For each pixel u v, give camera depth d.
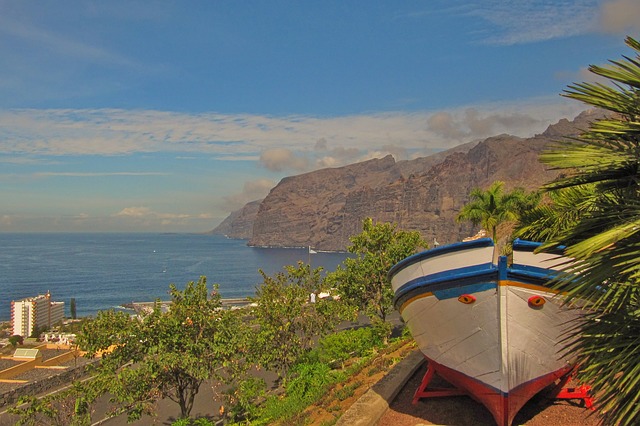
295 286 32.34
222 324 23.66
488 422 9.68
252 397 24.03
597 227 5.88
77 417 22.11
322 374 19.88
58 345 51.28
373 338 30.78
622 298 5.82
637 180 5.74
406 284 10.39
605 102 5.68
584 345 6.23
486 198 25.86
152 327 22.48
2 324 99.69
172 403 30.53
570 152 5.96
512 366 8.95
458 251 9.22
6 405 34.09
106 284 186.12
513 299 8.61
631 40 5.72
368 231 38.03
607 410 5.86
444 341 9.81
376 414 10.07
